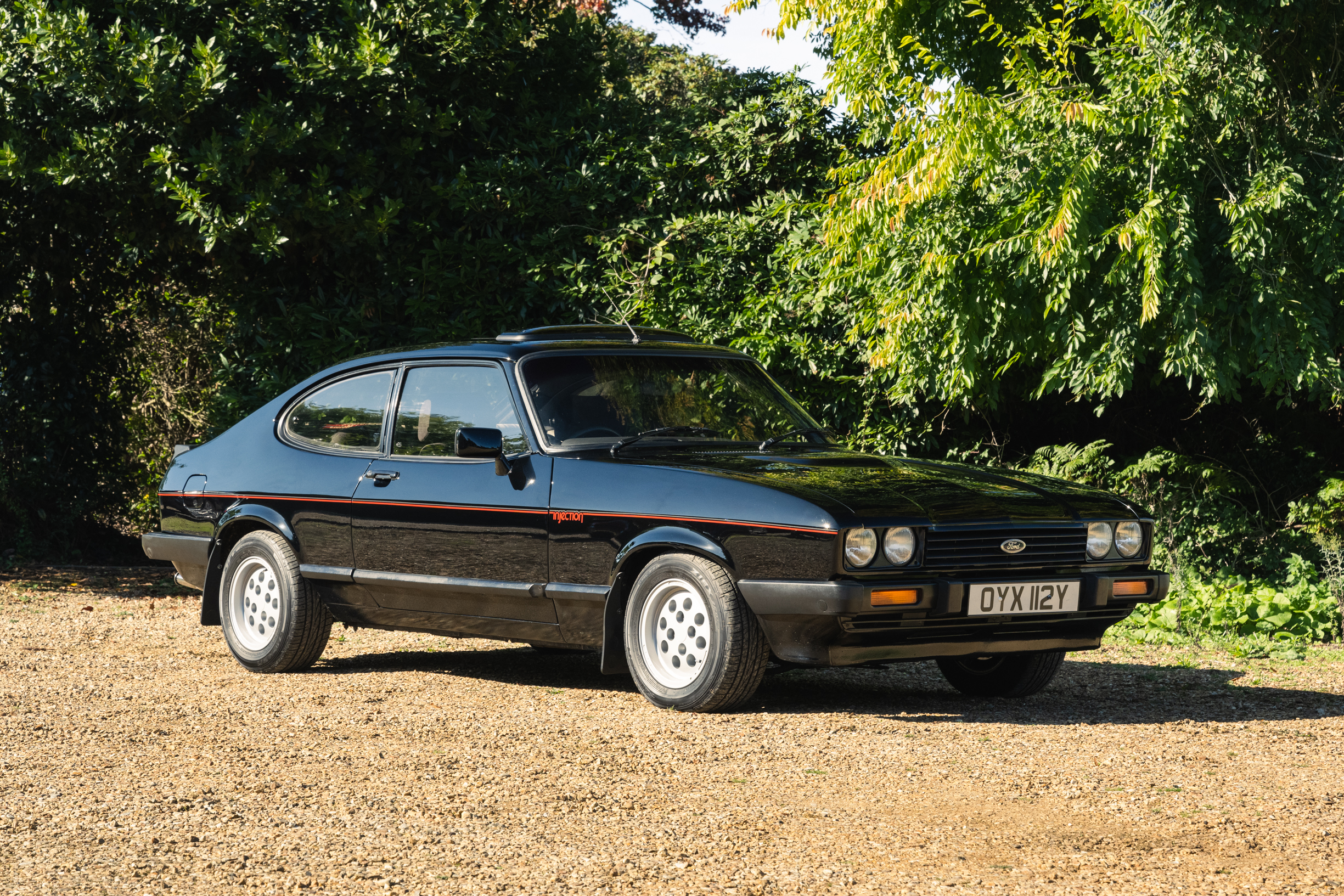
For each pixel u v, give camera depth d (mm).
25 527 13766
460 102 12961
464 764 5043
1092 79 10547
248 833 4129
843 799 4531
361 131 12539
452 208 12398
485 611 6613
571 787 4688
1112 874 3717
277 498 7359
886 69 10555
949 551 5695
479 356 6863
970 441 11945
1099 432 12383
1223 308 9383
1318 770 5004
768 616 5668
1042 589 5832
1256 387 12125
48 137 12055
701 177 12562
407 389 7117
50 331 14016
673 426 6637
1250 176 9352
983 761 5102
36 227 13531
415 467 6859
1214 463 11805
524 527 6379
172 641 8523
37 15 11414
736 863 3807
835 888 3586
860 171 10312
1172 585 10023
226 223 11617
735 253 11766
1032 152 9359
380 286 12766
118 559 14477
